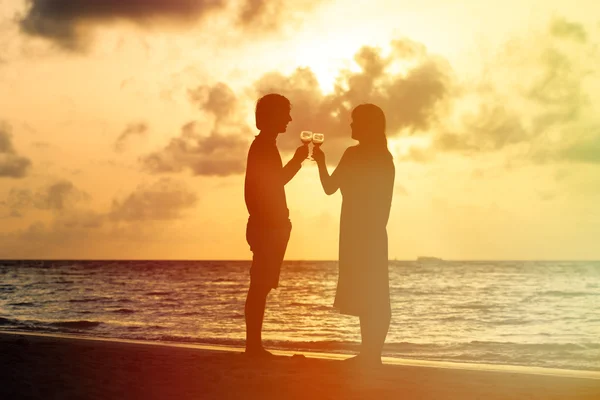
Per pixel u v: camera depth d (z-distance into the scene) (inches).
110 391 171.2
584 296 1445.6
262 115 237.3
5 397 162.4
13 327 615.2
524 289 1791.3
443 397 171.6
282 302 1219.2
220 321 765.3
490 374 220.2
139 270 3700.8
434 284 2089.1
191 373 203.6
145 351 275.3
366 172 228.5
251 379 192.4
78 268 4005.9
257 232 238.4
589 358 428.1
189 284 2062.0
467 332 689.6
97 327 647.1
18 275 2881.4
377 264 229.3
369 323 230.4
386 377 205.3
